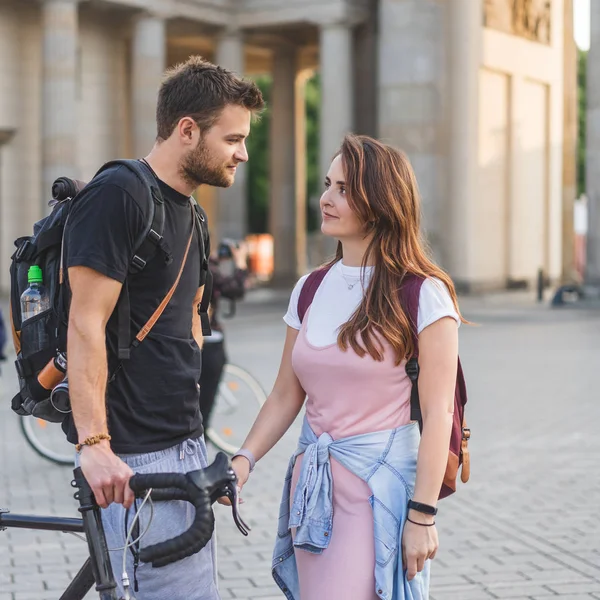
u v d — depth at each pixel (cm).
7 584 791
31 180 4666
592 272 4153
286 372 510
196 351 486
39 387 465
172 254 468
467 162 4541
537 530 930
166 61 5912
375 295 467
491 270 4766
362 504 461
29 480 1143
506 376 1984
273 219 5878
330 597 455
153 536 466
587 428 1441
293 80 5816
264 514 997
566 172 5391
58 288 466
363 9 4988
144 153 4700
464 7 4497
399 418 468
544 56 5088
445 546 883
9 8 4569
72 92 4409
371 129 5147
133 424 466
